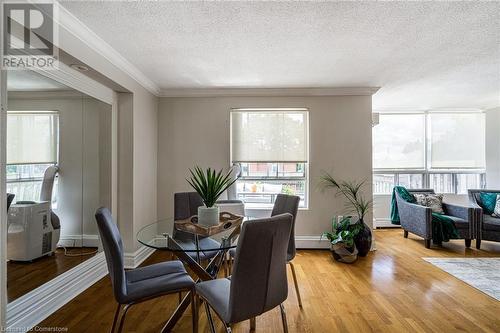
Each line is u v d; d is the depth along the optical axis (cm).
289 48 241
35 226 202
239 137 386
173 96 378
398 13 184
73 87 224
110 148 285
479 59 267
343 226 340
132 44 231
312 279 271
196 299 176
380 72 306
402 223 420
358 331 186
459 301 227
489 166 475
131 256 300
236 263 129
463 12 183
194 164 379
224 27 203
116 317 153
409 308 216
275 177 395
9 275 179
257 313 137
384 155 493
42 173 209
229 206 286
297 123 382
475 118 488
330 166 375
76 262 243
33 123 198
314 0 169
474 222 364
